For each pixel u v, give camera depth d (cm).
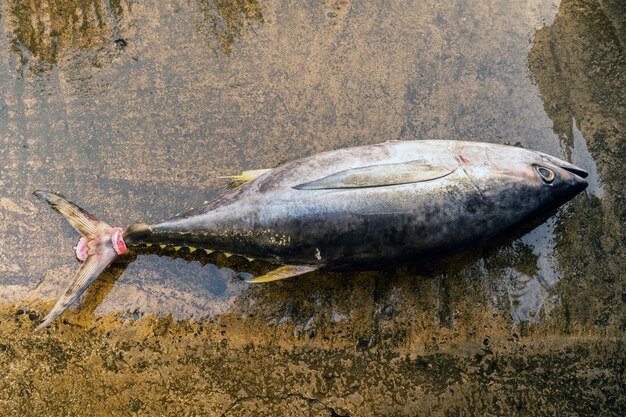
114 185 372
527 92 385
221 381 353
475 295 360
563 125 381
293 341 356
